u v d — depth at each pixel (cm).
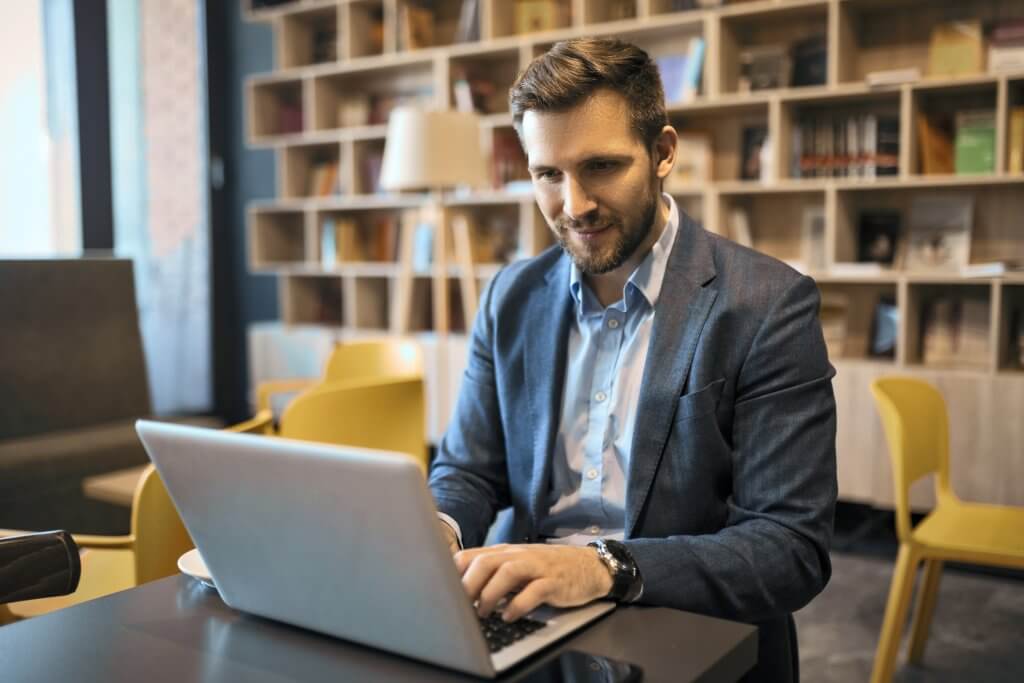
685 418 124
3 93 479
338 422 197
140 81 550
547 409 137
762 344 123
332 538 86
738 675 92
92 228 522
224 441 88
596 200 119
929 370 360
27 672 86
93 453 329
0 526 301
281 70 547
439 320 461
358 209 557
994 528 238
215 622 99
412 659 88
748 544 112
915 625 262
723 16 396
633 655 89
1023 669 258
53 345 359
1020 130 351
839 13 374
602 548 105
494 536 146
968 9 374
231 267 612
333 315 572
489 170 476
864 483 369
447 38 519
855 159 386
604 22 445
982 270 351
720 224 406
